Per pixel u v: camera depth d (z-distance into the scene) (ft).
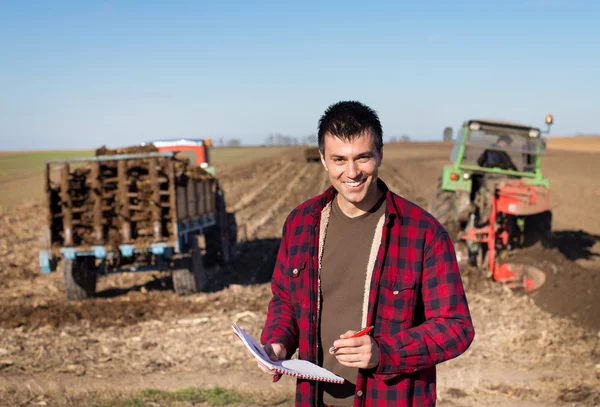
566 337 23.44
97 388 18.57
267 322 8.03
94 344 23.32
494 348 22.47
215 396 17.85
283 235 8.25
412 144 310.24
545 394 18.04
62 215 29.89
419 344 6.88
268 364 6.53
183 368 20.49
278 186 99.71
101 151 30.83
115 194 29.76
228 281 35.50
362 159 7.17
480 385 18.86
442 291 7.26
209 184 36.86
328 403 7.72
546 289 28.86
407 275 7.34
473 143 35.96
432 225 7.42
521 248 33.19
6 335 24.54
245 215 65.31
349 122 7.06
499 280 31.04
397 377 7.20
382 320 7.34
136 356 21.83
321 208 7.84
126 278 37.09
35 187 112.68
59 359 21.50
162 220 30.19
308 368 6.97
